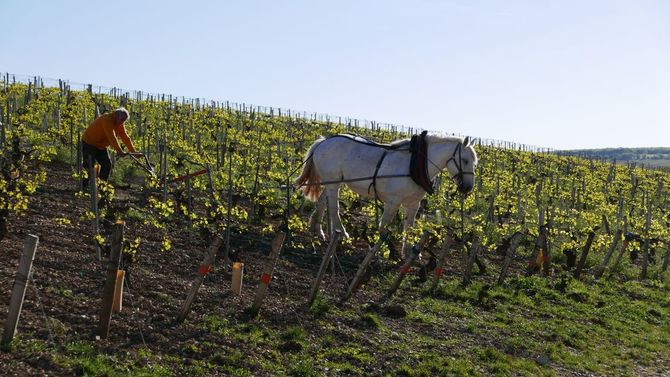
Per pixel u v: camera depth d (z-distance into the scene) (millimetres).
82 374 6293
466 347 9461
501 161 39500
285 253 13000
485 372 8609
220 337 7973
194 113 33875
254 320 8820
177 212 14000
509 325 10992
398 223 16406
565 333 11023
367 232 14711
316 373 7508
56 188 14461
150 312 8297
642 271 17531
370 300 10961
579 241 17812
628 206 30203
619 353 10570
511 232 17969
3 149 14977
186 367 7004
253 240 13312
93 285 8812
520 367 9062
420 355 8688
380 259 13312
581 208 26672
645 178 44875
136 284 9258
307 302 10039
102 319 7215
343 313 9938
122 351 7008
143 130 25984
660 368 10164
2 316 7078
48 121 24297
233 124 34188
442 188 21891
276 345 8133
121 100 31312
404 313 10461
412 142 12219
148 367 6773
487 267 14742
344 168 12859
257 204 15055
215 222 12805
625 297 14766
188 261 11102
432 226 14625
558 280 14914
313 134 36375
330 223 13117
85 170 13148
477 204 21891
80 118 23516
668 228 23391
